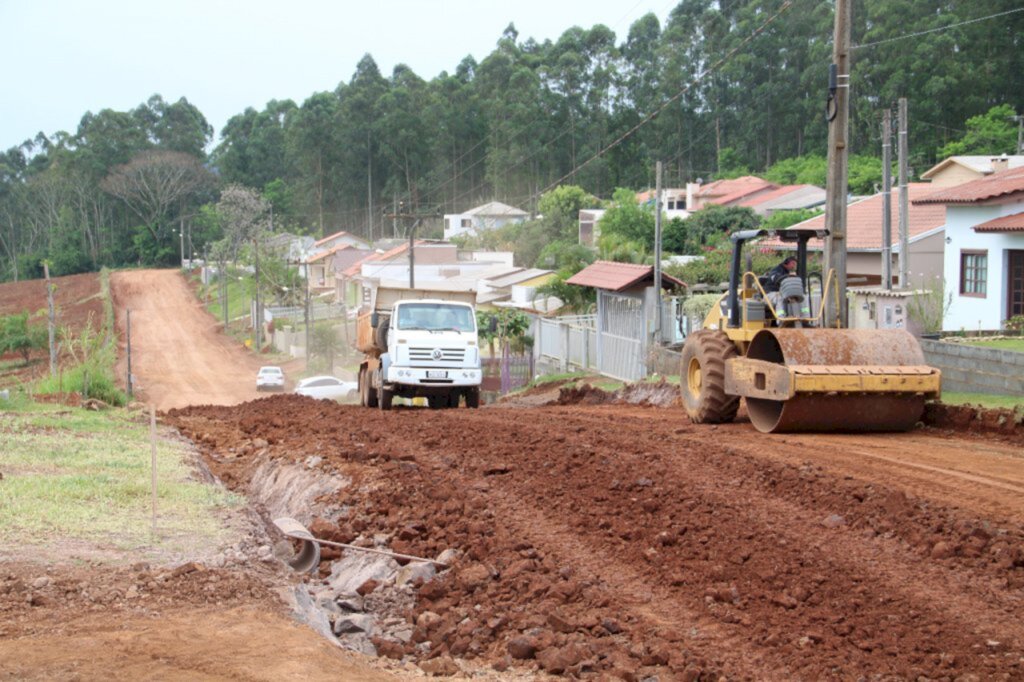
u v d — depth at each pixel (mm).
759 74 104688
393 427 17750
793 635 7000
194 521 10039
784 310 15453
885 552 8469
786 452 12727
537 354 41250
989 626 6875
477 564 9281
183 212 153625
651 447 13570
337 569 10023
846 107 17484
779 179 91188
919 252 34531
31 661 6090
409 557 9641
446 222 104375
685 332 33438
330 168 130000
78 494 10828
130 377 49062
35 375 52125
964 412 14359
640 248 59438
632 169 109312
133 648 6363
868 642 6766
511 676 6820
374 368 24219
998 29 81125
